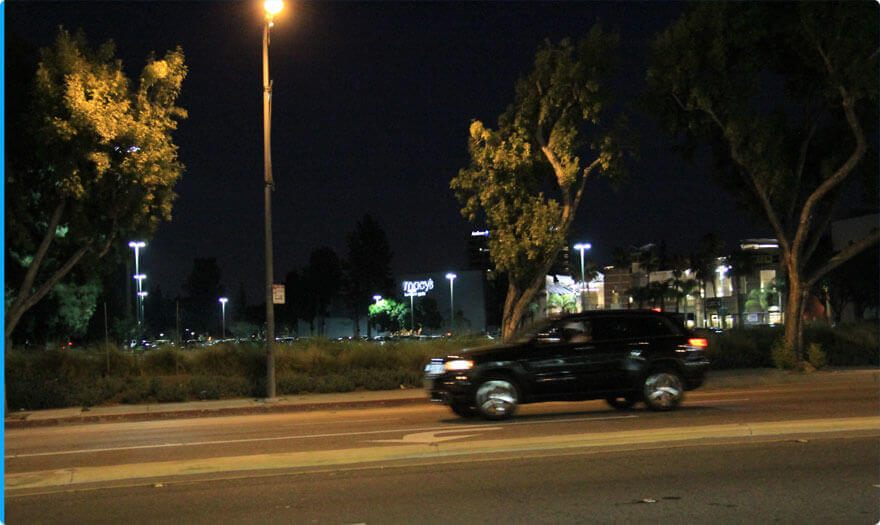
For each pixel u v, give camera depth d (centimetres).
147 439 1401
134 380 2314
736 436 1148
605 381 1477
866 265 6197
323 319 10525
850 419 1234
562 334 1496
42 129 1897
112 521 775
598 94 2427
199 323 11781
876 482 869
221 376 2402
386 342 2866
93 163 1991
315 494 865
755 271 9475
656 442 1120
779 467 946
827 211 2627
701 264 9475
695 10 2358
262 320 10319
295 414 1902
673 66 2359
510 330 2642
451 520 750
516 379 1462
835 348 2920
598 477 915
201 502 842
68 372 2427
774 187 2419
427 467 997
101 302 4634
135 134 1988
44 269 2900
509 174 2561
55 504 847
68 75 1934
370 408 2002
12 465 1128
